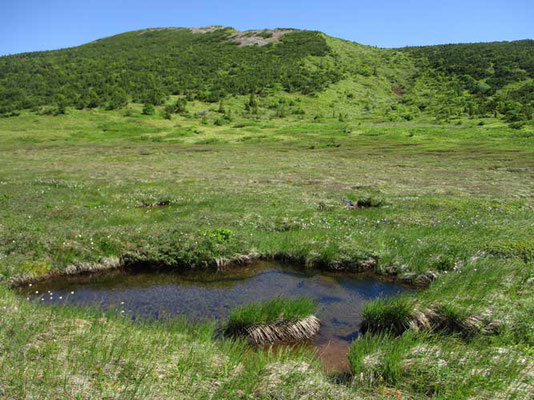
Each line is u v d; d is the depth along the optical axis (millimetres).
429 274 12680
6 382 5801
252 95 125438
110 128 92438
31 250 13641
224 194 26688
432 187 29797
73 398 5590
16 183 29469
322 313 10453
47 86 127500
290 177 36469
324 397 6141
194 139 83188
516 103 113812
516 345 7906
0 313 8297
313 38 196875
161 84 139500
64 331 7777
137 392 5855
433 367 6863
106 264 13695
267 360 7520
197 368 6797
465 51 188625
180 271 13750
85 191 26984
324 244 14891
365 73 163375
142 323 9008
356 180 34469
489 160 49469
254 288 12219
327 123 107812
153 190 28047
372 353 7496
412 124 103875
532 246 13695
